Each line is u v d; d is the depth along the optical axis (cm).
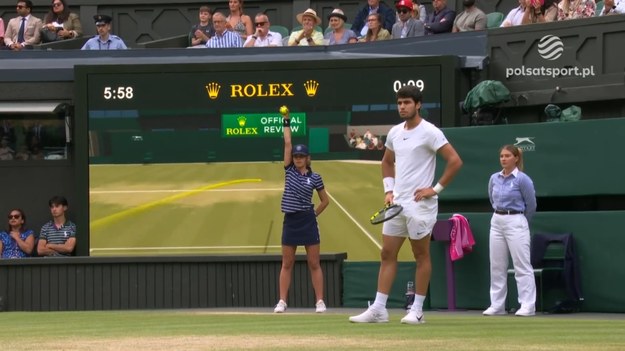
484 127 4734
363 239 5397
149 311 4881
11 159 5884
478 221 4716
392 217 3322
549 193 4597
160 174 5566
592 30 5153
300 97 5484
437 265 4797
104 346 2659
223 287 5191
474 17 5756
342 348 2522
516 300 4559
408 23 5966
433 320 3747
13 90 5828
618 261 4422
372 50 5734
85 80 5591
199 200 5538
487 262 4691
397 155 3328
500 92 5166
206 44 6234
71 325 3672
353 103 5444
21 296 5206
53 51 5909
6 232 5731
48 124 5894
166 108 5566
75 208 5778
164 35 6788
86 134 5591
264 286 5159
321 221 5447
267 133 5506
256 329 3247
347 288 5041
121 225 5569
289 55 5788
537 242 4544
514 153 4350
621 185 4453
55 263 5206
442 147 3294
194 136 5553
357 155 5431
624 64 5053
